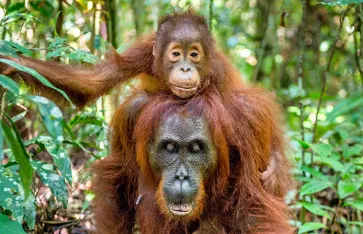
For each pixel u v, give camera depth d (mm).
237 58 8195
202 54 3453
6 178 3131
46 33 5488
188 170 3293
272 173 3711
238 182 3566
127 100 3723
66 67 3648
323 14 7727
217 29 7965
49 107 2314
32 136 5059
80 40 5188
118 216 3922
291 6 7430
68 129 2391
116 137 3838
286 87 8062
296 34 7930
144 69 3783
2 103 3527
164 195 3271
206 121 3320
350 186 4164
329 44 7887
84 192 4586
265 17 7973
